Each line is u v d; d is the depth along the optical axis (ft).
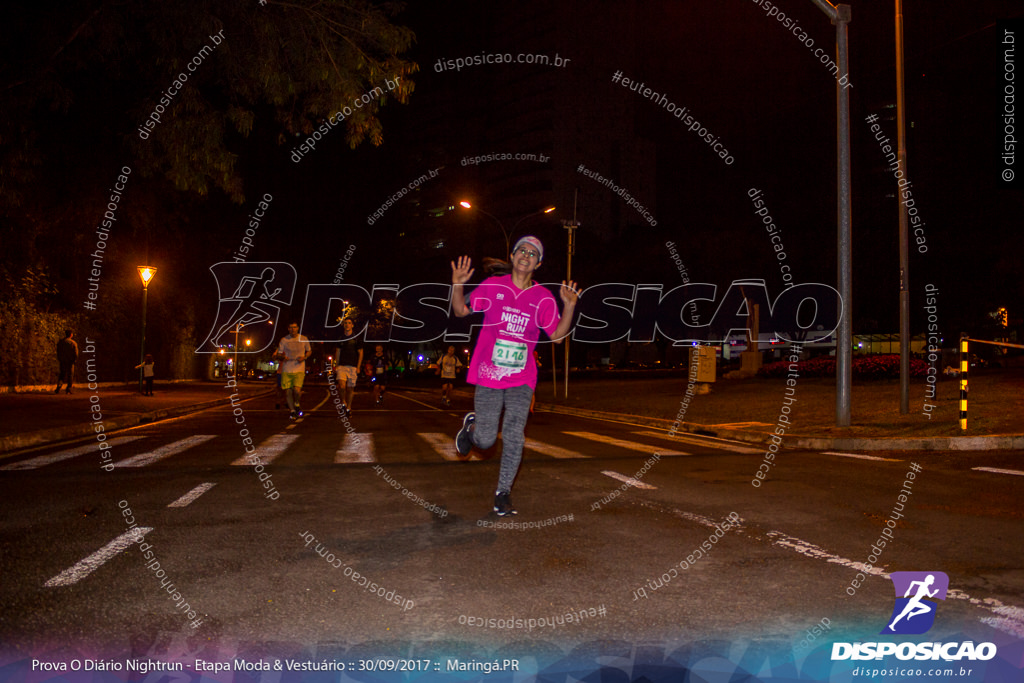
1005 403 46.37
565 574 13.78
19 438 35.73
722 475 26.32
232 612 11.60
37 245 75.51
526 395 18.72
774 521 18.38
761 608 11.91
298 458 30.86
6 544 15.66
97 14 34.83
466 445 19.39
